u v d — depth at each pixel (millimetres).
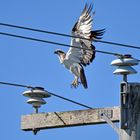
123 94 12805
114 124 12789
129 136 12602
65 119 14000
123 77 13203
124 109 12734
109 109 13172
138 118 12734
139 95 12836
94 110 13500
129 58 13344
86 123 13633
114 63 13281
